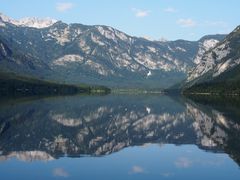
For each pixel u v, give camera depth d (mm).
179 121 154875
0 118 152250
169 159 74500
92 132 121812
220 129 125375
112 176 60469
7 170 63875
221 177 60125
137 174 61969
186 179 58969
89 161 71812
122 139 105375
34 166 66938
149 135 114562
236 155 78250
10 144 91625
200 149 86500
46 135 110375
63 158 74500
